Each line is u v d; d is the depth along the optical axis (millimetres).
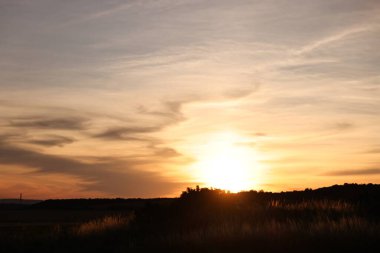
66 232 26297
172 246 18828
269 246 17078
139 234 23734
